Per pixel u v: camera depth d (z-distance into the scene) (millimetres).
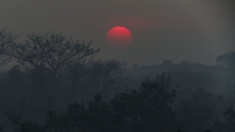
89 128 77688
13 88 163250
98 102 80438
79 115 77688
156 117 79062
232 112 86625
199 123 89000
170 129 79938
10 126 140875
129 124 79312
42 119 145000
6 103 149375
